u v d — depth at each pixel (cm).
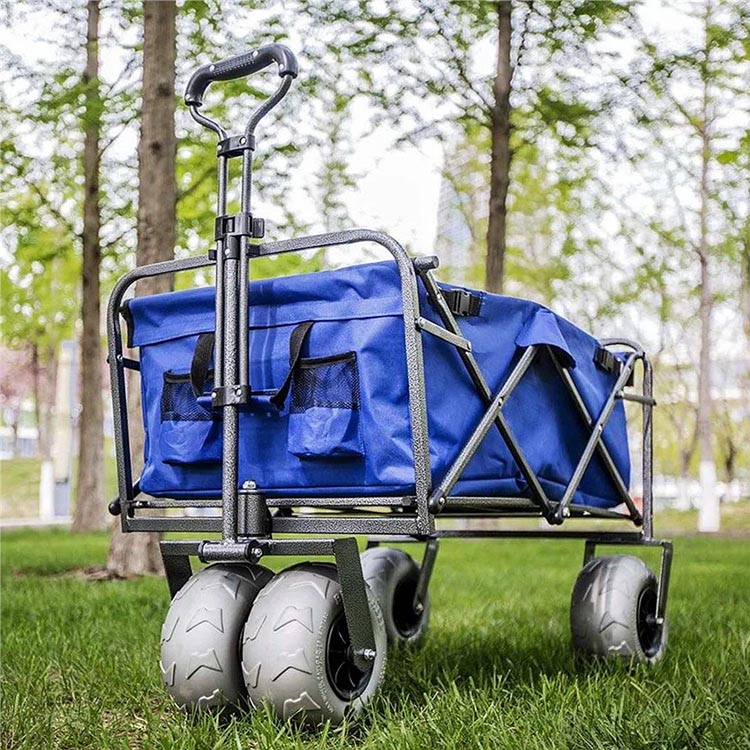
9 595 619
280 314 286
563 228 1611
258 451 287
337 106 962
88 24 966
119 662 361
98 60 966
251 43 880
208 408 291
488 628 482
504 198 1037
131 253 1161
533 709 272
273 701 256
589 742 242
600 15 932
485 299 306
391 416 269
